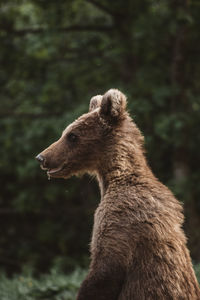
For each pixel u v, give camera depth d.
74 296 10.41
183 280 5.09
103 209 5.28
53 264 17.12
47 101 17.31
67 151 5.70
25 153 16.56
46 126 15.70
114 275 5.01
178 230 5.22
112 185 5.45
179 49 15.63
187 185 15.21
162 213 5.14
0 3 16.39
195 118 15.23
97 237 5.18
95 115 5.72
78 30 16.83
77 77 17.00
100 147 5.63
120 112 5.62
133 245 5.04
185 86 16.23
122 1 15.84
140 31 14.91
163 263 5.02
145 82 15.59
